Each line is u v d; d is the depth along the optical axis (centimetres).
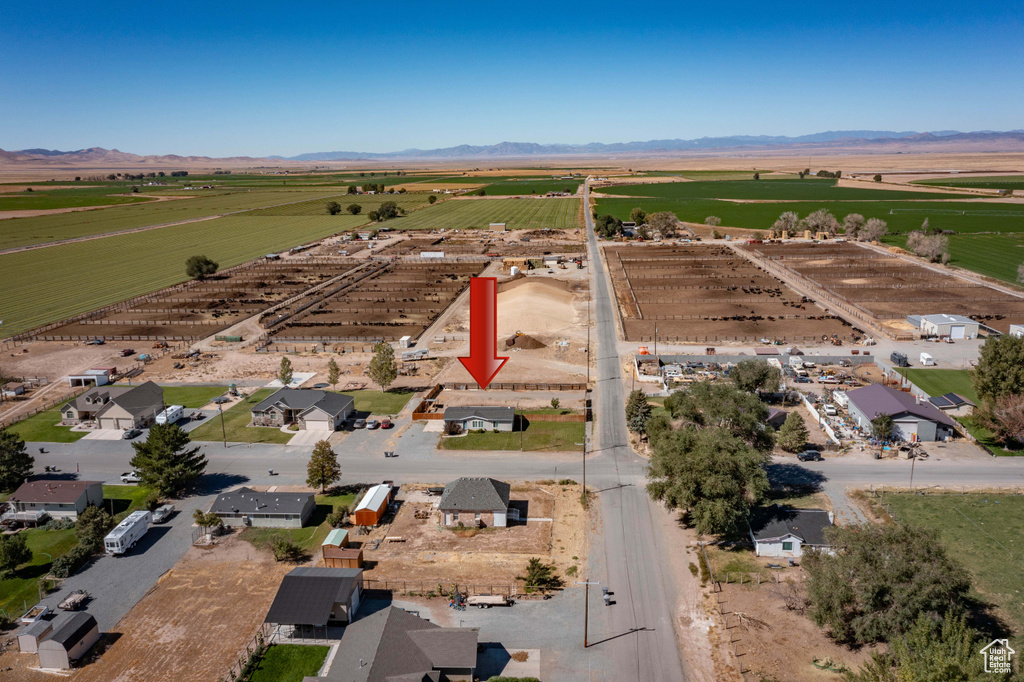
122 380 11781
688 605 5700
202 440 9306
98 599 5900
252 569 6322
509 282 18888
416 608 5741
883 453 8469
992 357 8712
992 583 5788
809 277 19250
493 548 6612
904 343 12938
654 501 7438
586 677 4906
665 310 16100
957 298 16362
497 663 5053
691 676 4897
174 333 14812
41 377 12025
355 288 19288
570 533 6862
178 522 7212
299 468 8462
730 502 6384
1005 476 7825
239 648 5281
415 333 14575
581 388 10956
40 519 7169
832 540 5659
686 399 8006
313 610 5378
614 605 5719
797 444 8475
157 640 5384
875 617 4919
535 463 8462
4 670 5078
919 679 3984
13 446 7844
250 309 16962
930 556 4938
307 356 13088
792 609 5606
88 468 8544
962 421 9325
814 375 11344
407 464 8494
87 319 15975
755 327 14388
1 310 16825
